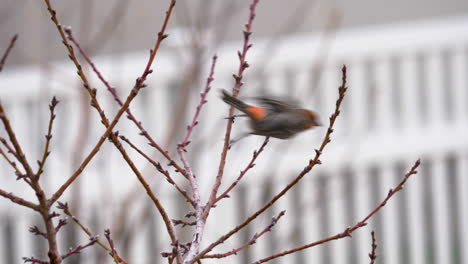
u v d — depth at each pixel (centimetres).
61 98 1148
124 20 1048
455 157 1306
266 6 1452
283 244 1005
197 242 417
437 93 1305
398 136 1269
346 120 1253
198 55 811
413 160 1279
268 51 1191
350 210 1268
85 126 814
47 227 362
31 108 1155
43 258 1086
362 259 1256
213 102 1184
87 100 814
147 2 1354
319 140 1221
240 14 1445
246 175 1171
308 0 1403
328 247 1250
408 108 1291
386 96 1268
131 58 1217
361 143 1240
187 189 954
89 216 1093
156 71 1181
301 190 1200
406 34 1280
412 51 1284
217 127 1101
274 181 1184
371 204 1295
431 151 1286
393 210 1263
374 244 423
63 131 1143
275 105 443
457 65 1313
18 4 1242
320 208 1188
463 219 1300
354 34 1268
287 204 1171
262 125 441
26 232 1135
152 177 938
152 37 1330
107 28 915
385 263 1257
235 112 518
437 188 1294
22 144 1148
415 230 1283
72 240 780
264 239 1142
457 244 1396
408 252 1359
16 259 1149
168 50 1286
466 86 1313
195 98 960
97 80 1153
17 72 1246
